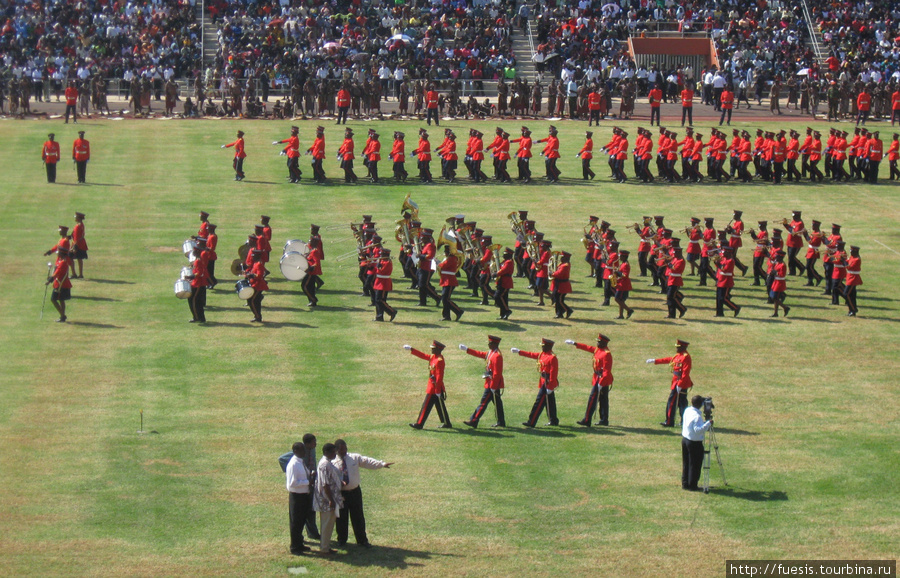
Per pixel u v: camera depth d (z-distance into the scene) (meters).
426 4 85.75
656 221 44.03
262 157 61.00
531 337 36.22
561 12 85.06
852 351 35.62
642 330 37.41
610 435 28.38
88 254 43.94
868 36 87.88
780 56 84.94
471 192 55.38
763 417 29.83
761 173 60.22
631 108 73.50
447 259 37.50
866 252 47.88
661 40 84.56
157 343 34.59
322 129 56.06
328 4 83.94
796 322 38.75
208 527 22.64
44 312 37.31
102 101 70.88
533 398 30.95
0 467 25.33
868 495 24.91
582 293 41.72
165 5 82.31
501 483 25.16
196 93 71.31
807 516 23.72
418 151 56.84
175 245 45.50
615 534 22.70
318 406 29.67
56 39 78.25
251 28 80.62
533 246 41.06
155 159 59.81
